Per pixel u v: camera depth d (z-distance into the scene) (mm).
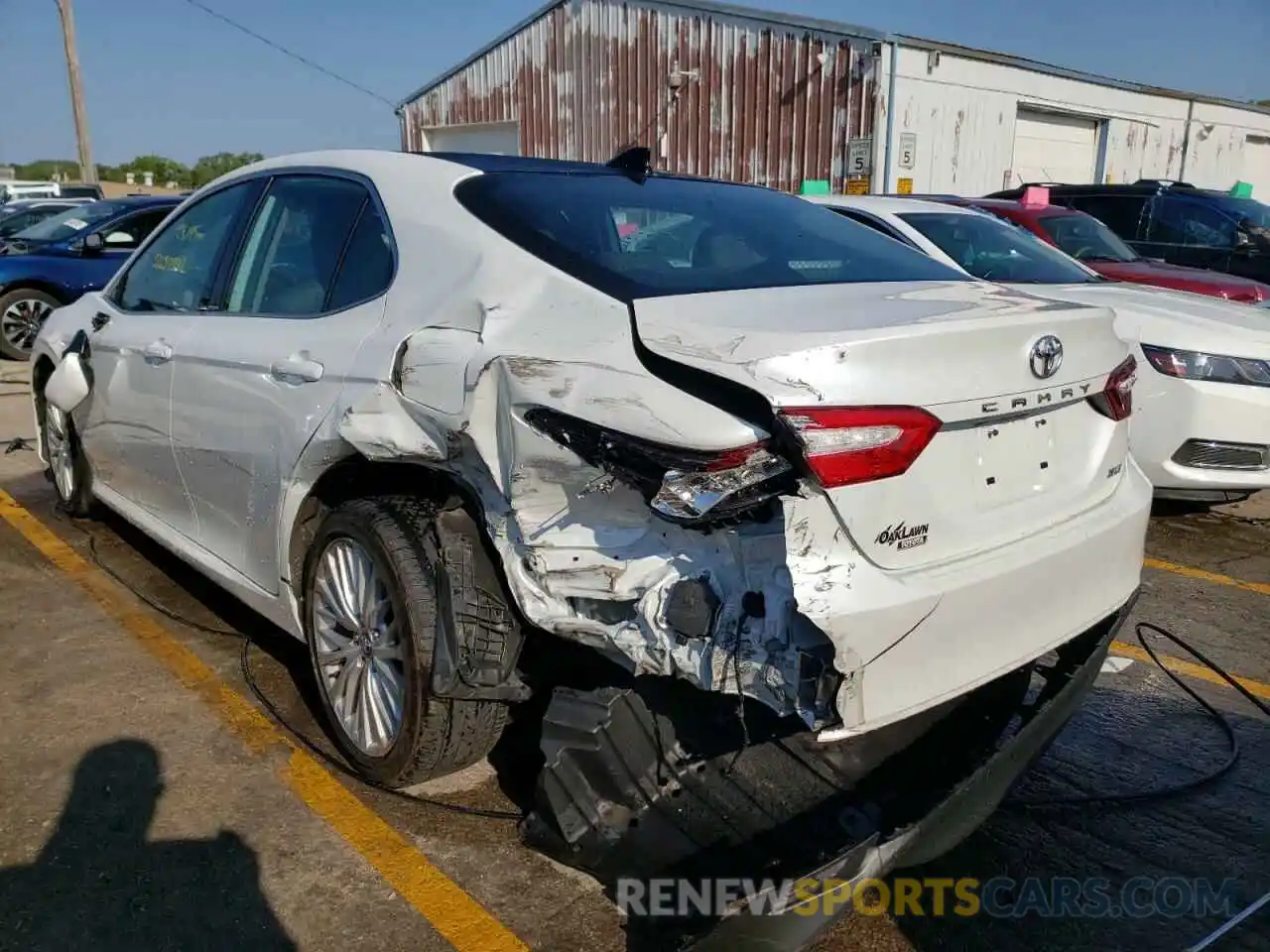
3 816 2809
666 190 3289
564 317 2469
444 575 2596
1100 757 3275
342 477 3010
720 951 2016
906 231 6438
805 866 2309
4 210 16203
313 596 3068
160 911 2467
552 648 2715
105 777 3000
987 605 2268
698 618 2111
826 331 2162
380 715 2896
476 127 20938
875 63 14195
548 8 18750
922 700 2186
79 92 24312
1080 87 17062
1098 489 2715
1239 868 2746
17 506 5629
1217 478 5078
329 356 2943
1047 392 2443
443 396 2514
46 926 2408
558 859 2537
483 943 2385
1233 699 3660
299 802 2902
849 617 2025
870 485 2088
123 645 3877
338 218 3262
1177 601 4582
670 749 2543
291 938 2395
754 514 2074
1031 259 6340
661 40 16859
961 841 2568
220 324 3549
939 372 2203
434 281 2797
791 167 15406
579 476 2246
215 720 3330
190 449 3621
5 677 3602
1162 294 5836
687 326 2271
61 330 4891
